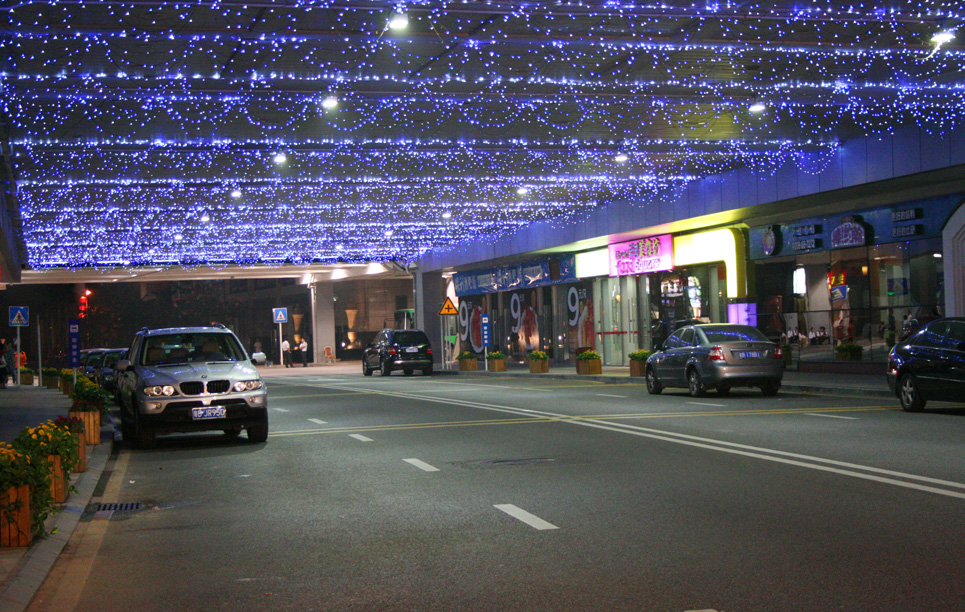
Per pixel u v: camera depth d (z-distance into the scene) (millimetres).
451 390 28969
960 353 15953
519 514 8625
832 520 7906
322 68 15703
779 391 24266
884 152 23141
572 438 14469
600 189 31500
